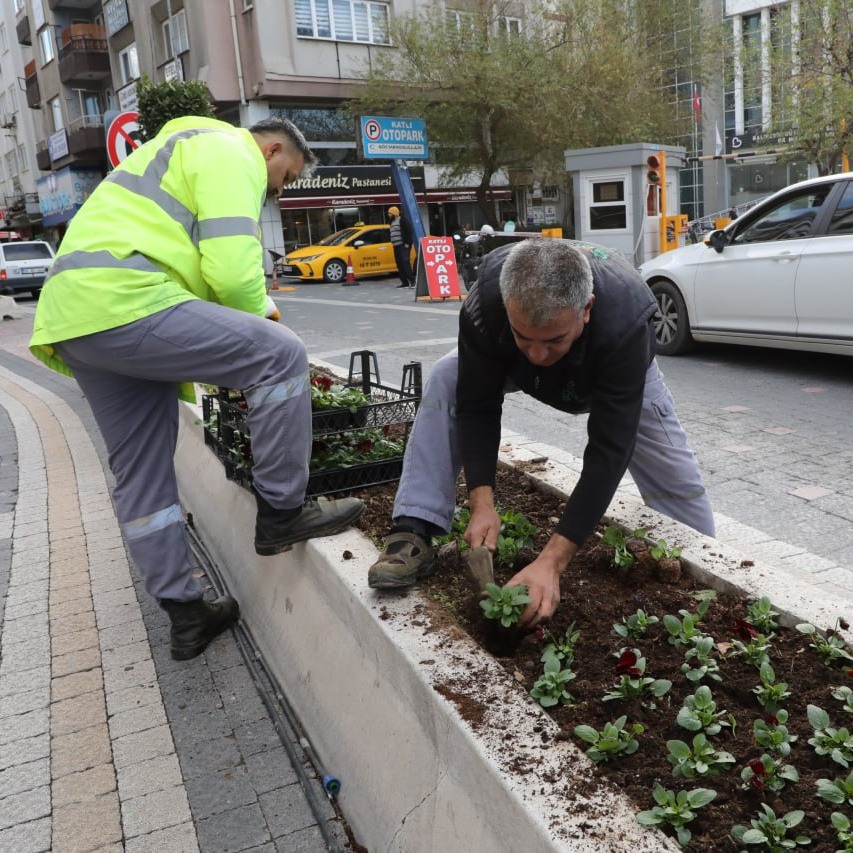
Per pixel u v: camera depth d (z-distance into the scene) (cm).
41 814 232
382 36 2733
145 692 291
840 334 672
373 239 2398
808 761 167
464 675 189
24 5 3866
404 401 356
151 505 297
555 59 2245
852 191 666
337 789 228
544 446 420
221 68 2589
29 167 4559
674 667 202
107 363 262
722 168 3266
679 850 137
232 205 257
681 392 683
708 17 2589
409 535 247
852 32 1791
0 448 667
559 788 153
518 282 193
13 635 342
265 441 265
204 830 222
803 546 375
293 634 279
